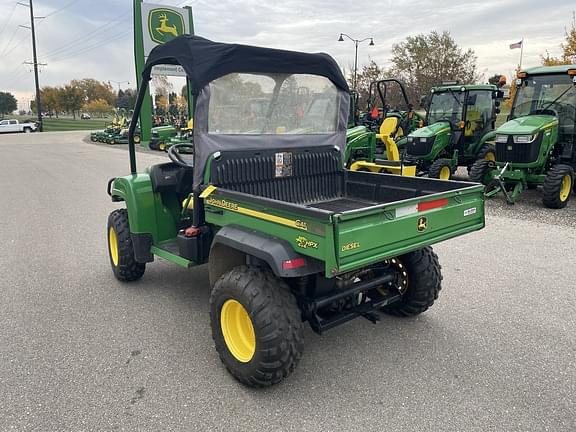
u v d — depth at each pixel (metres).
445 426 2.64
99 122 68.06
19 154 21.28
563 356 3.33
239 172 3.71
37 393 2.98
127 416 2.76
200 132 3.46
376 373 3.17
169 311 4.18
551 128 8.19
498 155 8.36
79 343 3.62
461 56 31.17
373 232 2.70
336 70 4.20
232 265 3.37
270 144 3.90
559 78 8.47
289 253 2.70
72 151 22.83
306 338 3.66
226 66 3.46
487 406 2.80
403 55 32.28
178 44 3.47
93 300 4.43
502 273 4.92
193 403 2.88
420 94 28.39
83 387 3.04
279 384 3.07
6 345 3.59
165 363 3.33
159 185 4.27
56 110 85.06
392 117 10.35
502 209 7.94
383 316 4.02
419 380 3.08
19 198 9.77
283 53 3.74
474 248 5.77
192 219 4.04
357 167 8.70
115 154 20.59
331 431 2.62
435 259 3.78
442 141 10.28
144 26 15.32
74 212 8.27
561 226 6.77
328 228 2.48
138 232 4.31
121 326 3.90
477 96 10.49
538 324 3.80
